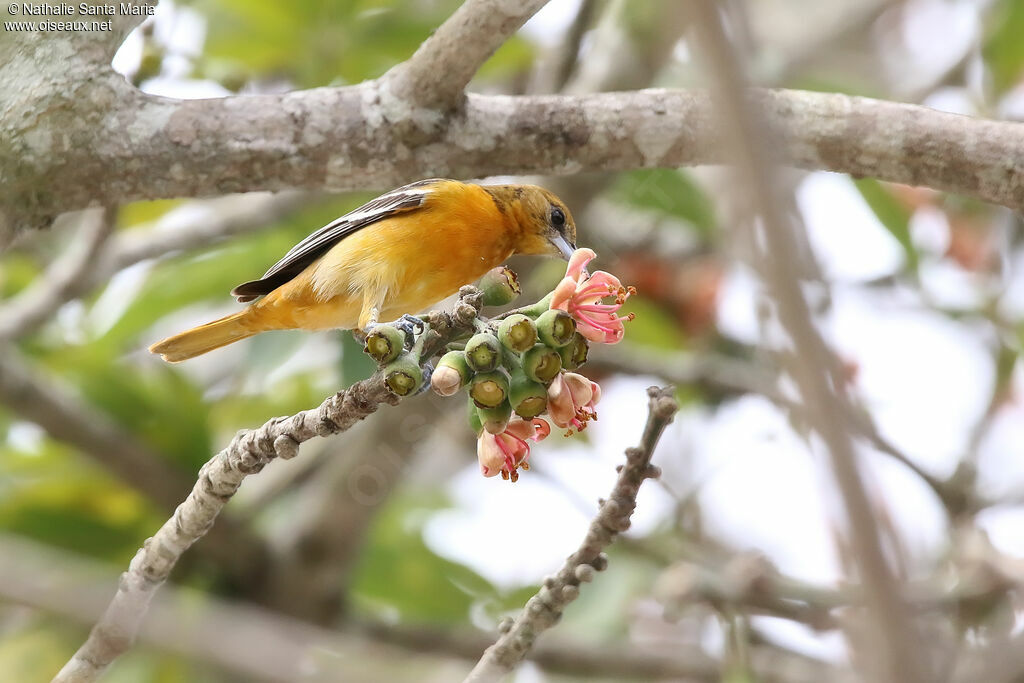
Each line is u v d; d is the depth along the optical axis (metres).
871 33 16.19
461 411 13.30
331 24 12.24
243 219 13.12
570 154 8.48
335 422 6.06
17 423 12.84
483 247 9.80
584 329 5.88
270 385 13.55
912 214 14.67
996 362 13.56
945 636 8.12
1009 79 14.08
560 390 5.77
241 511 12.44
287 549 12.30
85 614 4.68
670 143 8.46
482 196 9.86
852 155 8.40
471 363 5.76
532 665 12.16
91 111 7.90
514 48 12.45
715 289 14.65
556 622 6.04
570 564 5.98
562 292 5.83
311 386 13.64
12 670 11.55
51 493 11.99
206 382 15.10
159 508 11.75
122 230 13.73
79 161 7.88
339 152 8.23
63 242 14.65
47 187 7.88
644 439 5.82
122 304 13.03
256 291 9.84
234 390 13.78
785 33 15.35
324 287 9.12
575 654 12.17
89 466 12.08
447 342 6.12
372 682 4.68
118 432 11.35
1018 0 13.55
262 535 12.28
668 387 5.80
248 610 12.10
